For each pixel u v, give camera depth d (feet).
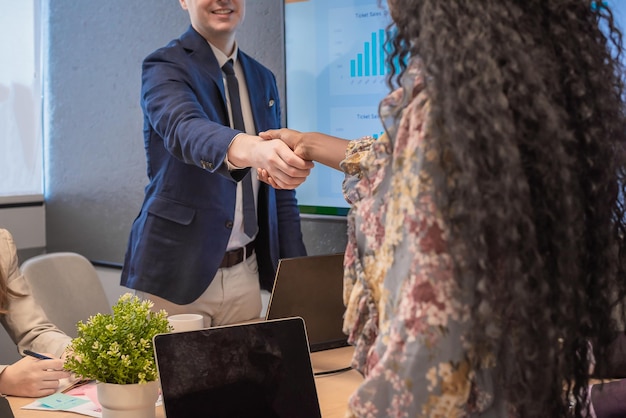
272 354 4.71
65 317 8.34
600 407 4.66
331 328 7.04
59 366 5.87
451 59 2.92
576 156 3.03
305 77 9.89
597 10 3.27
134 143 12.44
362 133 9.37
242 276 8.51
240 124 8.29
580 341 3.22
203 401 4.45
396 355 2.99
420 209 2.97
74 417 5.28
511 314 2.92
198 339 4.54
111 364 4.92
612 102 3.15
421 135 3.01
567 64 3.05
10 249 7.31
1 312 6.91
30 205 13.84
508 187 2.80
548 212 2.94
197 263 8.07
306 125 9.96
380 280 3.22
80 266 8.75
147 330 5.13
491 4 2.99
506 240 2.83
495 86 2.84
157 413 5.32
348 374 6.40
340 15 9.39
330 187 9.73
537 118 2.89
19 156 13.76
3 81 13.46
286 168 5.62
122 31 12.44
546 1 3.10
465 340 2.93
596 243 3.15
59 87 13.74
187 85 7.68
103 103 12.92
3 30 13.39
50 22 13.79
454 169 2.92
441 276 2.93
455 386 2.94
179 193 8.11
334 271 6.86
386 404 3.05
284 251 8.80
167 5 11.64
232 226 8.20
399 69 3.46
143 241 8.21
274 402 4.63
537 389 2.98
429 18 3.05
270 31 10.50
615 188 3.18
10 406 5.08
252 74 8.59
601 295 3.20
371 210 3.33
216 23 7.97
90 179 13.32
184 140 6.77
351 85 9.39
